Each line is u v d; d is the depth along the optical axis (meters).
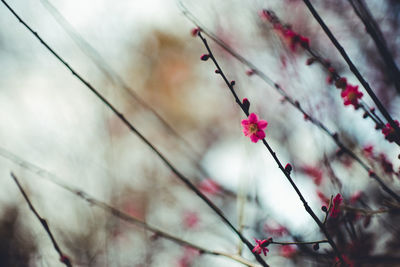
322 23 1.81
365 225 2.29
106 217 4.38
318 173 2.80
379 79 3.42
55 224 4.40
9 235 4.99
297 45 2.44
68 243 4.38
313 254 2.63
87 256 4.37
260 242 1.82
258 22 3.13
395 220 2.65
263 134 1.66
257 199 3.22
